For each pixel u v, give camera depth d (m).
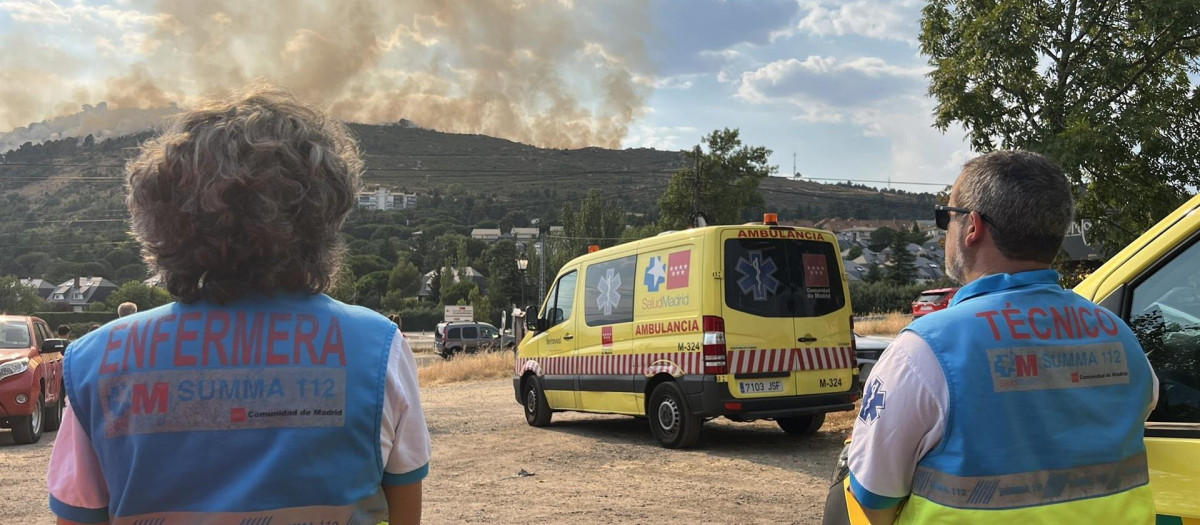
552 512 6.12
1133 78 9.88
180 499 1.38
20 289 87.69
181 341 1.44
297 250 1.54
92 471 1.43
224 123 1.53
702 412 8.25
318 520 1.42
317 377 1.46
